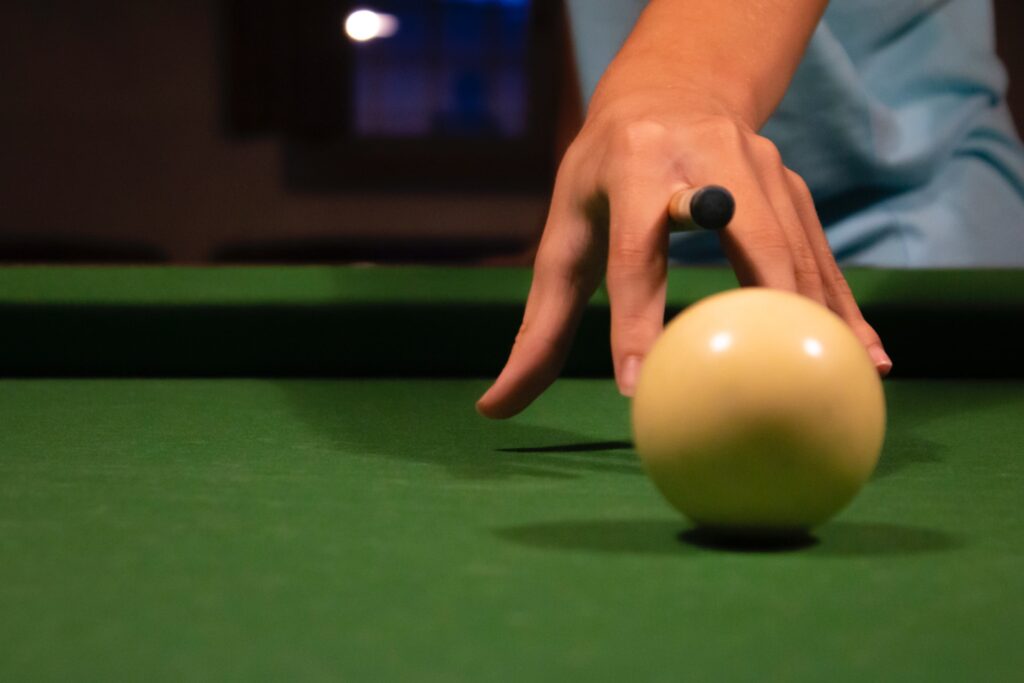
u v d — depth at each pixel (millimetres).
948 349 2162
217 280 2156
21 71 7461
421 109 7945
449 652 633
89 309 2090
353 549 859
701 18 1474
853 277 2186
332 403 1759
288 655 629
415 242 7688
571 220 1268
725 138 1179
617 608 713
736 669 610
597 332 2100
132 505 1017
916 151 3066
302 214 7645
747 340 861
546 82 7688
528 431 1484
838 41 3115
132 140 7570
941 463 1267
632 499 1050
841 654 634
